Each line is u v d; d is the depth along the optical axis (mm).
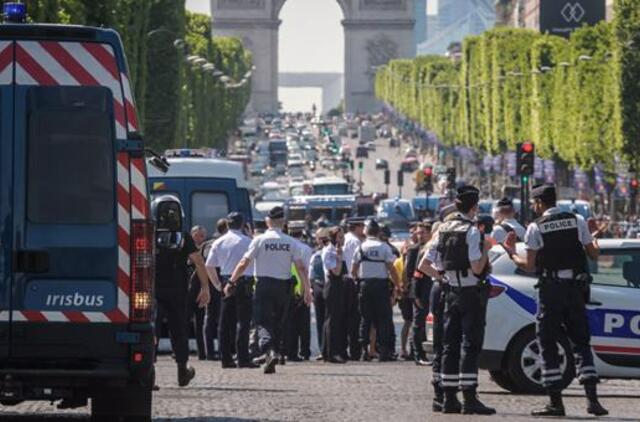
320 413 52062
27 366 41469
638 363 60531
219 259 74875
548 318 52594
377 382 67562
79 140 41594
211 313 82688
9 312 41344
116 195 41594
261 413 51844
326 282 84938
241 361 75000
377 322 84875
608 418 51844
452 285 52594
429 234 83938
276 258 69625
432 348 57531
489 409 52500
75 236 41469
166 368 74688
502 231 65062
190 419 49531
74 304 41438
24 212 41438
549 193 52812
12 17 43094
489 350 60000
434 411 53406
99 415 43875
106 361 41562
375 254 84125
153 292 42031
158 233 48625
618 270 60938
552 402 52375
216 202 96125
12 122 41438
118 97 41656
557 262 52531
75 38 41594
